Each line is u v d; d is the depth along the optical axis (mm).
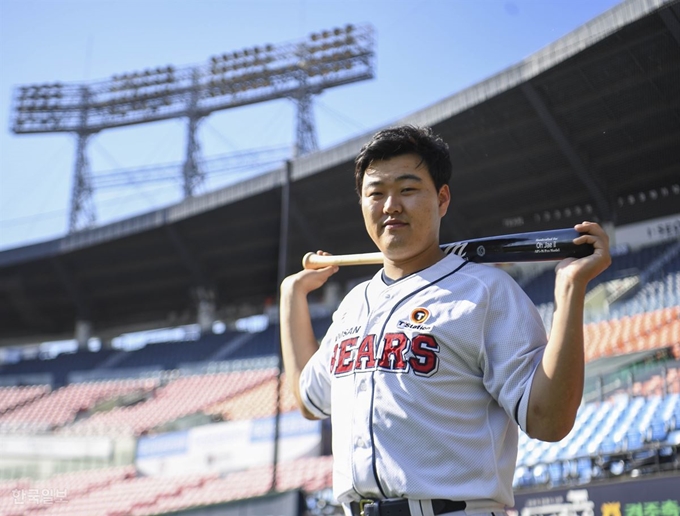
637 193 14555
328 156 16531
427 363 1720
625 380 11906
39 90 27641
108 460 17469
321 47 24234
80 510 16031
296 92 24453
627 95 12383
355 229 18406
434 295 1802
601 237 1714
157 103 26359
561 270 1694
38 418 21406
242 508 7648
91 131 27391
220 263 21344
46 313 24969
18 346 26812
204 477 15633
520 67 12922
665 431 9320
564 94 12977
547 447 10102
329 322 19609
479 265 1860
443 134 14570
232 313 22812
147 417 19484
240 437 15602
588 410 10844
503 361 1716
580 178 14289
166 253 21500
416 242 1883
